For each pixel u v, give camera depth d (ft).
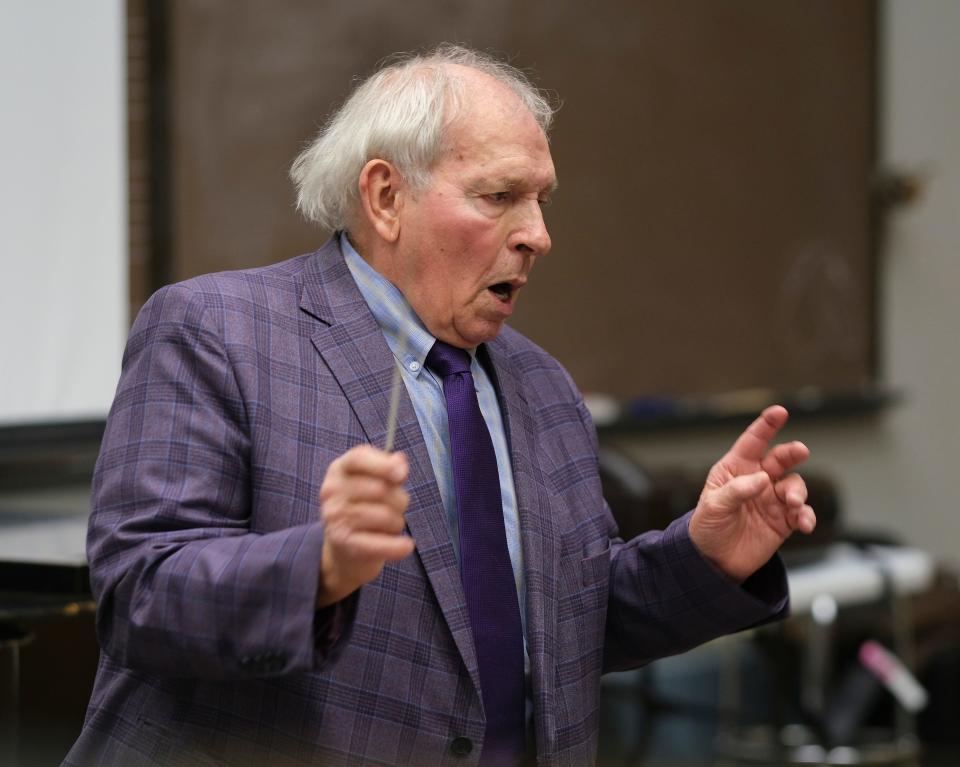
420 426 18.10
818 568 41.68
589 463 20.40
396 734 16.75
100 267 38.40
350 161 18.61
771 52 60.03
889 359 66.80
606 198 53.78
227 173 42.78
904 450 67.82
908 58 67.21
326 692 16.57
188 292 17.63
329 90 45.34
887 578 41.83
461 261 18.03
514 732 17.75
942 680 46.75
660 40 55.57
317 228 45.06
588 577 19.29
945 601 50.44
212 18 42.42
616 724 51.44
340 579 14.87
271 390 17.25
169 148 41.22
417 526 17.30
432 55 20.24
